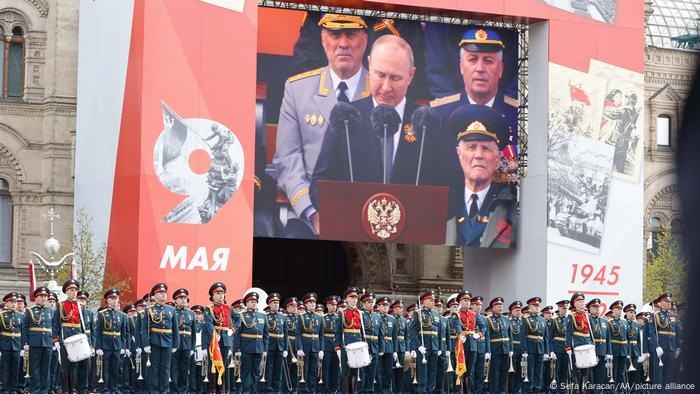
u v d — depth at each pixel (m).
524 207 64.19
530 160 63.91
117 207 54.22
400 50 62.75
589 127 63.38
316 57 61.16
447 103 63.66
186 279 52.69
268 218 59.81
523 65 66.25
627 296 63.41
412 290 75.12
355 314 42.38
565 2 63.28
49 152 63.50
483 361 45.28
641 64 64.88
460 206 63.59
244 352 41.00
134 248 52.31
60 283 56.00
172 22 53.56
